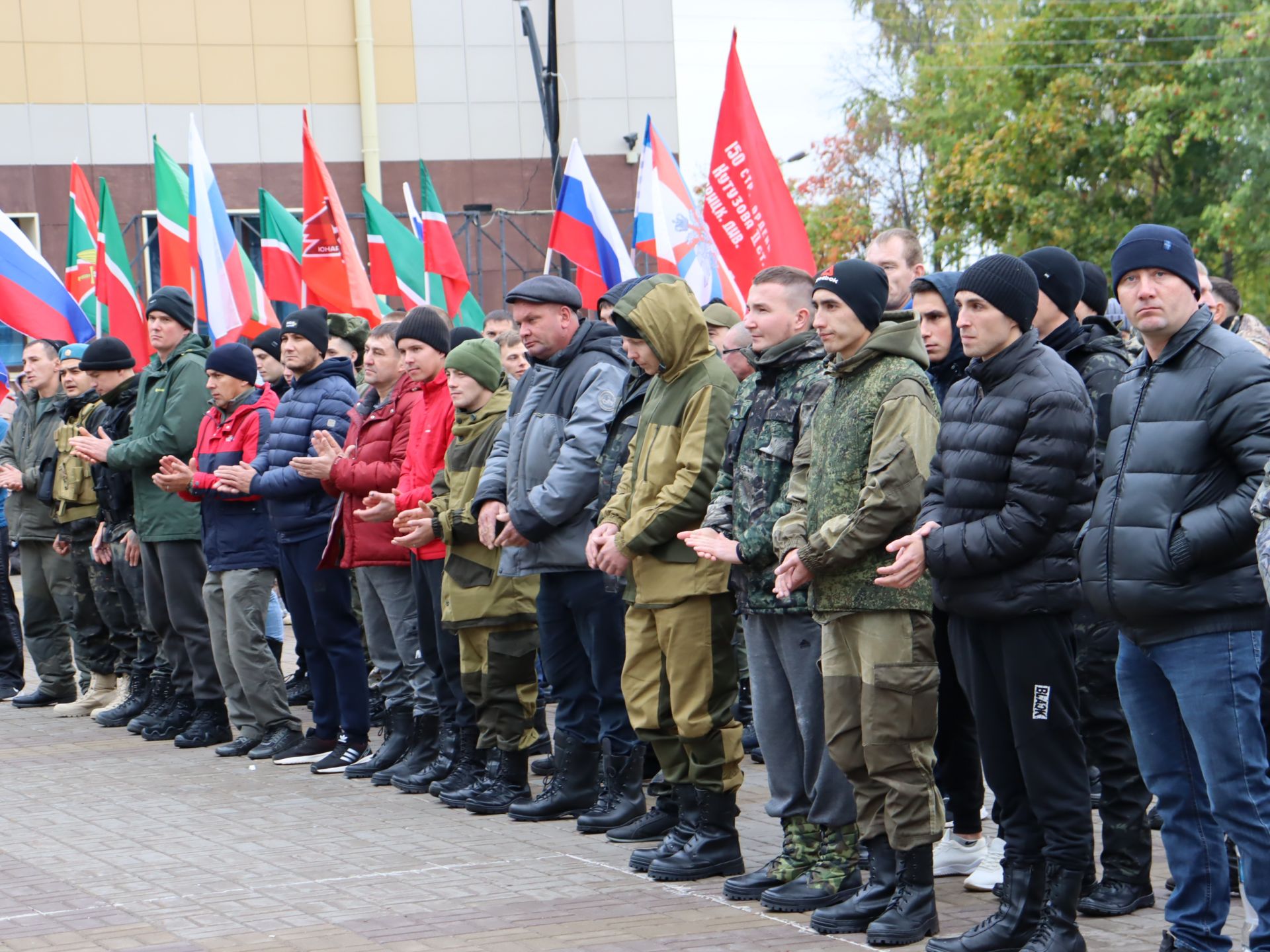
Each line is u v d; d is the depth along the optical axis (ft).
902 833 16.61
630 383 21.40
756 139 30.91
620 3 70.90
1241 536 13.94
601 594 22.04
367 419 26.37
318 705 28.84
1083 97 79.92
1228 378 14.12
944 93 88.84
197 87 68.85
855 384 16.99
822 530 16.52
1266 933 14.30
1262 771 14.33
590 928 17.44
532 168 71.56
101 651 35.27
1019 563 15.33
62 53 67.41
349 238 38.40
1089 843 15.55
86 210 45.88
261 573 29.04
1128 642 15.14
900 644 16.55
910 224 110.11
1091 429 15.39
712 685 19.43
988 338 15.60
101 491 32.94
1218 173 77.10
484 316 45.29
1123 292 14.71
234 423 28.86
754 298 18.34
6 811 25.03
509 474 22.52
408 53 70.44
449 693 25.70
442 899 18.85
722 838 19.67
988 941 15.79
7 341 66.90
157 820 23.99
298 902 18.90
